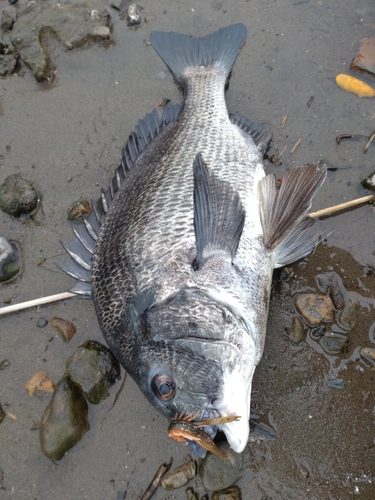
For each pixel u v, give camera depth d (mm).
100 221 578
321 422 519
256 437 515
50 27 723
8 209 636
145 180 550
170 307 463
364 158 629
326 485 496
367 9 706
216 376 440
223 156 584
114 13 742
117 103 700
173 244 501
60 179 667
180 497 500
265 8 728
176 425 420
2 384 570
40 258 626
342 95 666
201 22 732
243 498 498
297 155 641
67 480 525
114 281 500
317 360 539
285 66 691
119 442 533
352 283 567
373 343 541
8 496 523
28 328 592
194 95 645
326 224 600
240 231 504
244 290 494
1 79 718
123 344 478
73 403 529
